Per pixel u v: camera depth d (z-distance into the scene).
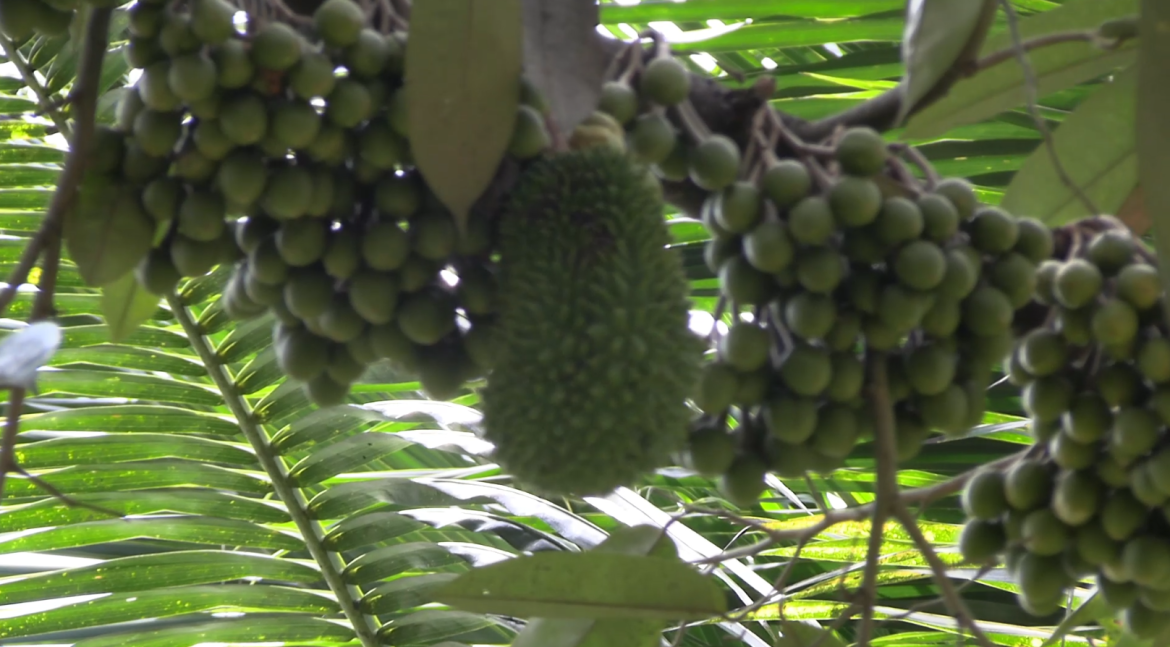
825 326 1.16
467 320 1.21
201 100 1.12
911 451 1.21
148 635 1.50
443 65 1.11
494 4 1.11
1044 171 1.35
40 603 1.53
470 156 1.12
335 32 1.13
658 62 1.17
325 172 1.15
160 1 1.12
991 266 1.19
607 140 1.16
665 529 1.23
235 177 1.13
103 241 1.16
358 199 1.17
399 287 1.17
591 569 1.15
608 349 1.11
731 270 1.19
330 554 1.53
